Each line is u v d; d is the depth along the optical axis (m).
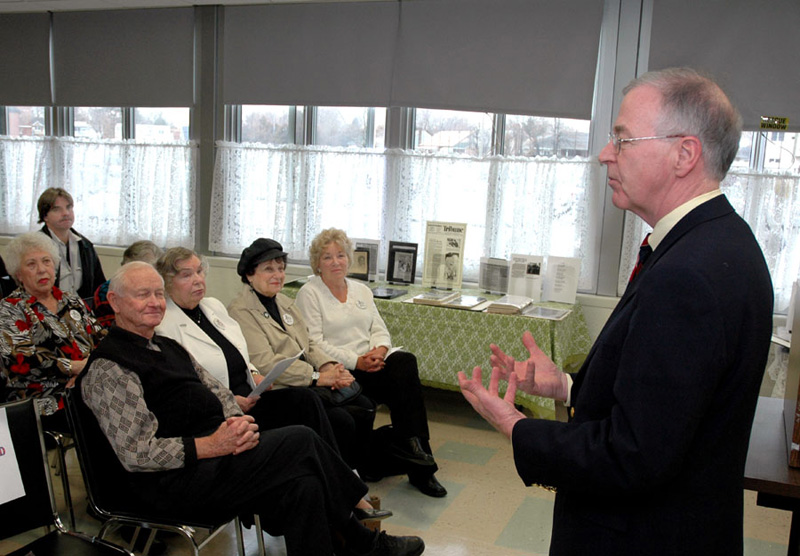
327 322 3.26
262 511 2.04
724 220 1.04
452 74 4.39
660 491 1.04
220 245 5.04
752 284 0.99
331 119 4.82
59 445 2.38
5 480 1.70
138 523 1.93
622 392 0.98
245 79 4.89
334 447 2.49
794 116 3.76
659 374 0.94
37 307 2.67
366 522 2.38
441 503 2.90
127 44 5.15
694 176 1.06
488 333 3.69
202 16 4.94
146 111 5.27
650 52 3.99
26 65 5.44
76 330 2.77
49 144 5.48
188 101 5.05
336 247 3.28
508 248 4.40
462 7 4.33
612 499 1.07
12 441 1.73
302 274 4.82
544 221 4.26
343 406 2.88
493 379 1.23
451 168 4.46
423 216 4.53
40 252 2.66
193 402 2.09
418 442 2.98
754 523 2.83
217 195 5.00
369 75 4.58
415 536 2.50
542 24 4.18
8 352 2.54
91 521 2.63
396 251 4.43
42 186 5.52
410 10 4.45
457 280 4.27
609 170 1.14
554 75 4.18
